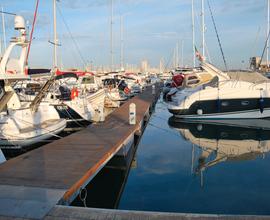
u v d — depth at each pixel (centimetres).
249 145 1214
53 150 801
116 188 744
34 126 1084
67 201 496
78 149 810
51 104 1254
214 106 1709
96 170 664
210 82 1836
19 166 648
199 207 628
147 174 849
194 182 774
